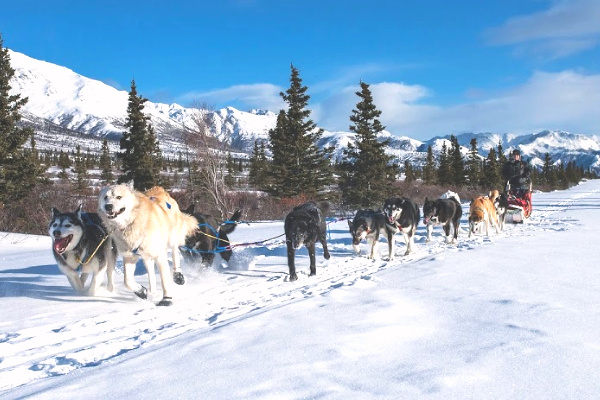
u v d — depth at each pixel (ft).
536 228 42.78
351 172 108.88
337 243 38.58
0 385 11.38
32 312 18.53
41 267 30.12
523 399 8.80
